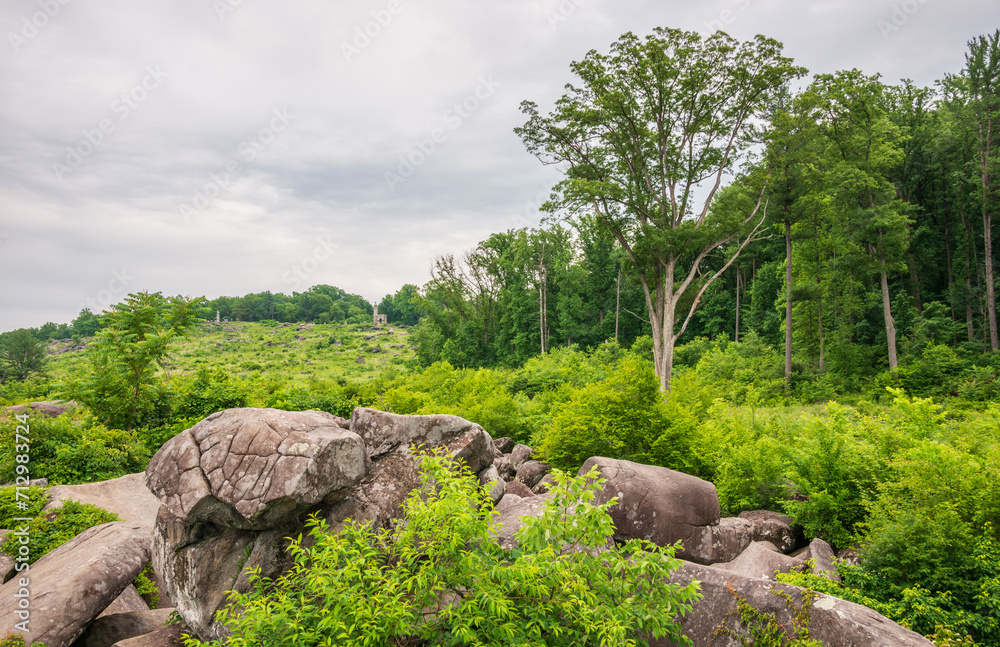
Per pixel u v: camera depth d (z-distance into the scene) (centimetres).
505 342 7012
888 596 646
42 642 530
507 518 738
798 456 965
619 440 1227
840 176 3109
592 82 2841
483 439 805
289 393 2108
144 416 1691
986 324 3459
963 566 617
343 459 623
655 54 2666
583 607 412
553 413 1988
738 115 2867
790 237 3453
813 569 706
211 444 609
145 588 785
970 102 3384
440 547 452
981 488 717
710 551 816
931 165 3656
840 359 3209
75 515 869
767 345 4250
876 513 762
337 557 452
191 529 606
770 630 473
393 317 16088
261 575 568
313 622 439
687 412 1268
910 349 3130
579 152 3083
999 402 2233
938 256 3847
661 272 3105
